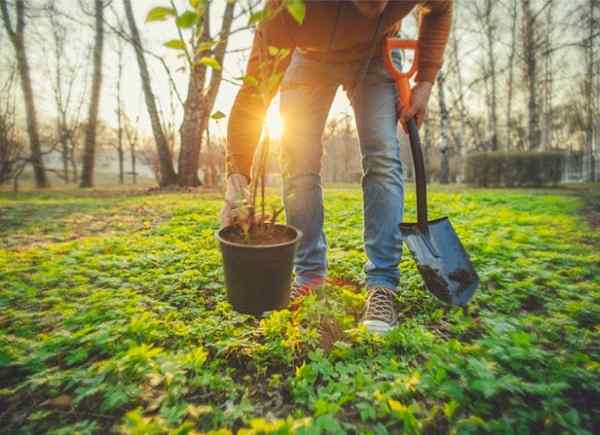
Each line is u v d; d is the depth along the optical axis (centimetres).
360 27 184
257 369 163
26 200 941
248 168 186
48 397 149
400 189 215
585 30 2147
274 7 162
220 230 161
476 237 388
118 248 366
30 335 193
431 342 172
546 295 248
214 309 225
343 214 565
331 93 220
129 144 2939
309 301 182
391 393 137
